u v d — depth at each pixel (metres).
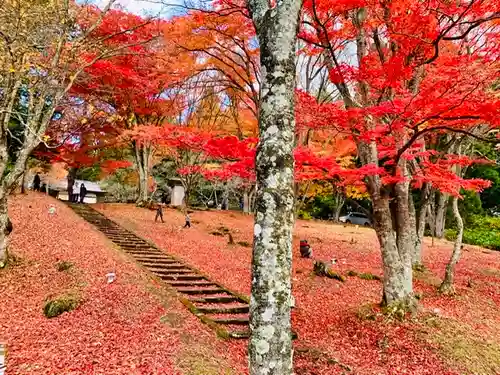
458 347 8.46
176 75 16.45
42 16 9.43
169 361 6.56
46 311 8.33
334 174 9.88
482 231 26.31
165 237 18.53
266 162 3.77
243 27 13.41
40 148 22.22
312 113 8.54
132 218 22.78
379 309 10.09
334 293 12.43
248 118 20.05
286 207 3.72
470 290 13.20
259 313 3.56
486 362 8.09
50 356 6.39
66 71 10.41
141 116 24.42
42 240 13.49
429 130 8.20
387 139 9.12
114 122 21.69
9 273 10.23
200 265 14.34
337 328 9.77
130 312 8.59
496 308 11.83
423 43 8.66
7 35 8.87
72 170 29.23
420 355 8.21
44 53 10.65
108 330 7.66
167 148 23.98
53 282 10.13
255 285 3.64
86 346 6.88
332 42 11.16
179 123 23.67
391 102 7.87
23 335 7.22
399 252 10.50
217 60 16.20
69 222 17.72
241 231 22.72
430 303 11.54
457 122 8.02
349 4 9.05
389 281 10.14
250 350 3.57
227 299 10.80
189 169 18.55
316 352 8.20
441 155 13.16
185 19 13.70
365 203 36.62
